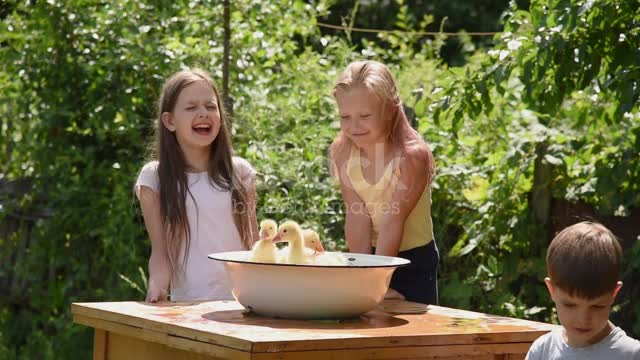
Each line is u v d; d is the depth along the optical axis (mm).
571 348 2289
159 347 2621
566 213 4629
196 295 3416
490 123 4910
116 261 5488
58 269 5859
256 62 5578
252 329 2371
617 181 4285
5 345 6098
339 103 3172
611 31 3891
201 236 3443
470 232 4723
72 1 5668
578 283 2189
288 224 2650
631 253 4254
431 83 5785
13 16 5816
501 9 10266
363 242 3334
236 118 5230
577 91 4461
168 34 5703
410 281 3367
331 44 6180
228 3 5254
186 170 3502
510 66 3982
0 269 6207
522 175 4711
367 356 2303
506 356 2490
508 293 4668
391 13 9867
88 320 2801
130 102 5555
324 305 2541
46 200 5945
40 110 5824
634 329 4293
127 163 5656
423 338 2369
